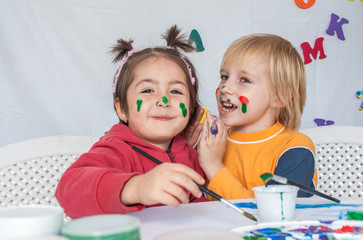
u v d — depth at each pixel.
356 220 0.62
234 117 1.22
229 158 1.26
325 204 0.78
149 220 0.65
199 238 0.43
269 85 1.23
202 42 2.08
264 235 0.55
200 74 2.07
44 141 1.27
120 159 1.00
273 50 1.24
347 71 2.29
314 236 0.55
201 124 1.26
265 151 1.21
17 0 1.79
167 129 1.06
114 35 1.94
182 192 0.63
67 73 1.88
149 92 1.07
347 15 2.28
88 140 1.32
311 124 2.24
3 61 1.78
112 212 0.69
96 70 1.91
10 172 1.23
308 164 1.12
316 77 2.25
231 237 0.43
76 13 1.88
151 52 1.14
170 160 1.09
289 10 2.20
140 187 0.65
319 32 2.24
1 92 1.78
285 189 0.70
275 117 1.27
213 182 1.13
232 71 1.24
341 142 1.50
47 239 0.40
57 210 0.49
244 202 0.82
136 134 1.11
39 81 1.83
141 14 1.98
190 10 2.06
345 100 2.29
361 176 1.50
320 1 2.24
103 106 1.93
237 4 2.12
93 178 0.72
